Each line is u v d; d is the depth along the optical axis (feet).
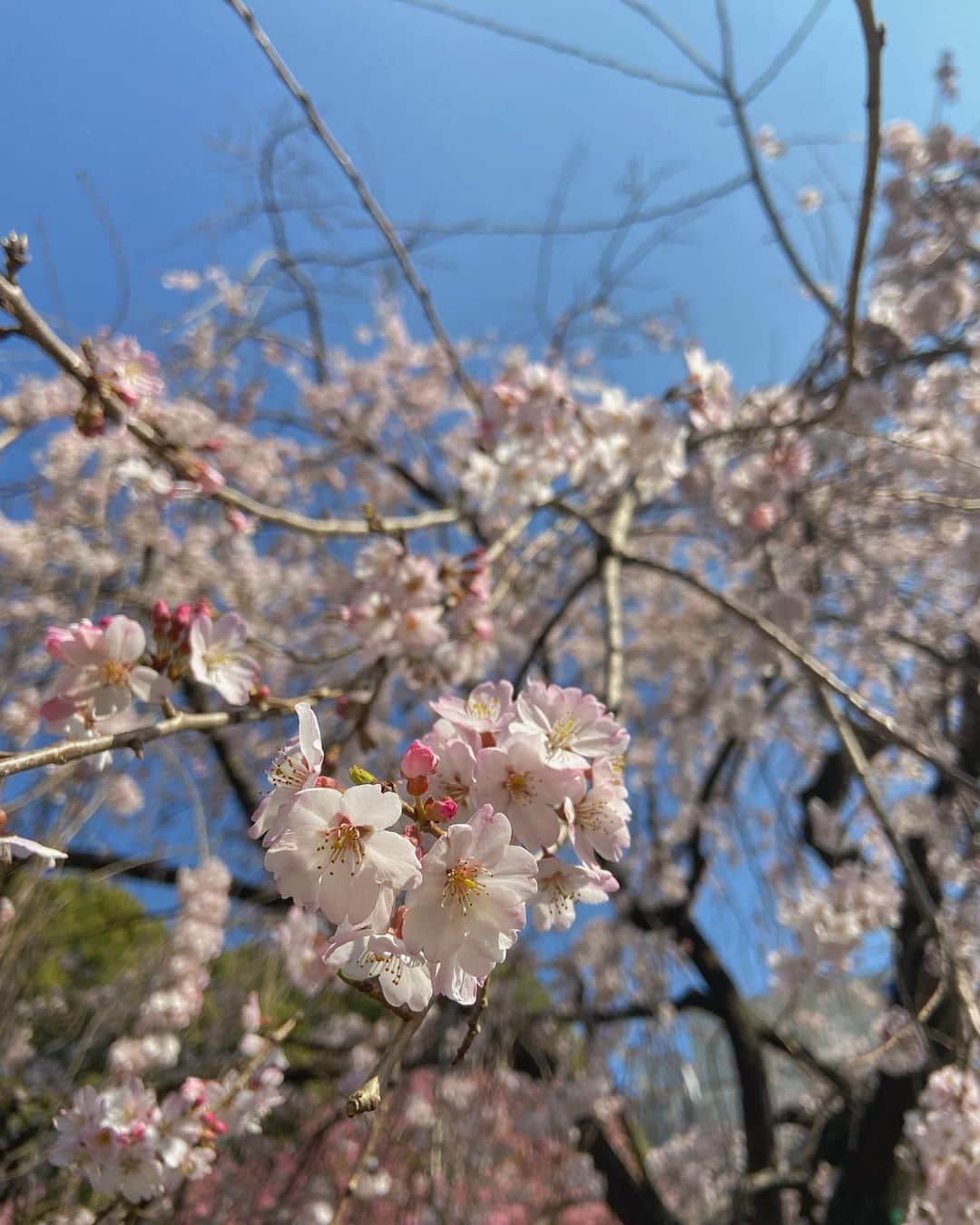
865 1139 2.37
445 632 1.46
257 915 2.29
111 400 1.01
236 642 0.97
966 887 1.98
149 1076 1.84
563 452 1.71
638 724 2.91
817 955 1.45
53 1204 1.72
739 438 2.19
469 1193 2.02
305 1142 2.29
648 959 2.53
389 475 3.03
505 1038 2.20
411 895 0.59
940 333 2.23
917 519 2.30
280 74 1.24
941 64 2.42
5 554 2.06
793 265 1.66
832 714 1.38
